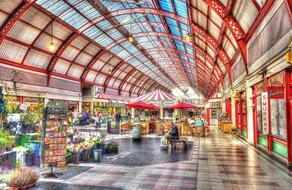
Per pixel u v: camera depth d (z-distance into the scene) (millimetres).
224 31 12258
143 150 10336
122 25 20297
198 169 6828
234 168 6891
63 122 7035
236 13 9727
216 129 23047
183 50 24500
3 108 6641
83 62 25469
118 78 36344
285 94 6656
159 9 15203
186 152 9750
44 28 17375
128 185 5375
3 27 14547
